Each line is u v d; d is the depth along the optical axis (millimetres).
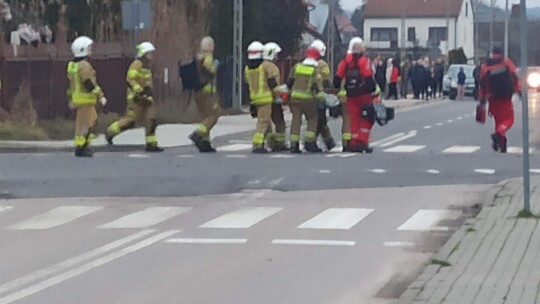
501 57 24375
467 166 20906
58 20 40281
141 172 19938
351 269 11391
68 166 20922
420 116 44688
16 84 32312
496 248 12172
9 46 34375
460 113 47531
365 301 9906
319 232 13703
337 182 18500
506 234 13086
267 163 21406
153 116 24672
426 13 124000
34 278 10930
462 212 15305
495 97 24438
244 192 17406
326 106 24328
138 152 24547
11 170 20250
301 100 23891
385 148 26375
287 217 14906
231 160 22109
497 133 24609
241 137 30781
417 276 10906
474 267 11094
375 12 124875
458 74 67062
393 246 12734
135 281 10805
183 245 12836
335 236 13422
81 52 23047
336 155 23406
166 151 24906
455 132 33312
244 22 50094
